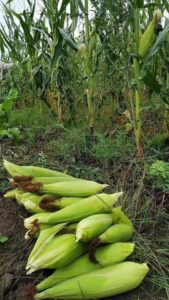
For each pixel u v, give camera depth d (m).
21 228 0.75
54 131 1.23
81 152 1.00
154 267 0.63
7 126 1.24
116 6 0.94
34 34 1.33
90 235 0.60
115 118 1.22
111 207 0.66
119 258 0.61
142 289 0.60
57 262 0.58
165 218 0.76
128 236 0.65
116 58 1.11
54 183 0.71
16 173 0.75
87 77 1.08
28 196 0.71
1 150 1.07
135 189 0.82
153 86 0.87
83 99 1.26
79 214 0.64
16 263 0.67
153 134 1.11
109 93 1.20
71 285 0.58
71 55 1.24
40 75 1.34
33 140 1.14
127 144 0.99
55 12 1.20
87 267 0.60
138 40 0.90
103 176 0.88
